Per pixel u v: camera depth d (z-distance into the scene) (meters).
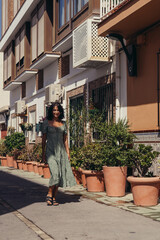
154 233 5.26
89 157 9.77
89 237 5.09
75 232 5.38
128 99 10.18
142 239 4.95
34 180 12.58
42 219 6.32
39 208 7.36
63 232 5.39
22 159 17.22
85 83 13.15
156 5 7.88
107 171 8.68
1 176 14.21
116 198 8.45
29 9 19.34
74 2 13.78
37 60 17.66
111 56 10.92
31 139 20.62
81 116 11.65
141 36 9.37
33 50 19.44
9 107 27.45
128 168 9.66
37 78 19.84
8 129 25.66
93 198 8.48
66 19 14.74
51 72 17.55
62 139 7.95
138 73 9.70
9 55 25.30
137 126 9.70
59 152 7.79
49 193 7.74
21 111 21.92
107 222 6.01
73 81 14.44
